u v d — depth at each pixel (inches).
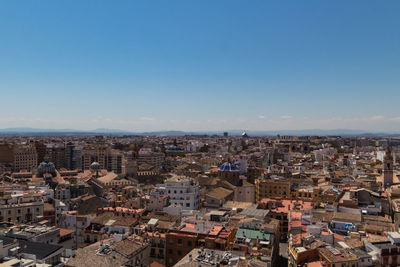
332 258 3978.8
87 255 4384.8
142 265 4719.5
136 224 5876.0
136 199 7308.1
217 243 4771.2
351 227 5300.2
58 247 4244.6
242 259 4111.7
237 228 5497.1
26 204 7017.7
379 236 4749.0
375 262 4018.2
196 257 4222.4
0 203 6939.0
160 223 5772.6
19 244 4259.4
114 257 4345.5
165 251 5118.1
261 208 7559.1
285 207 7652.6
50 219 7249.0
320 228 4972.9
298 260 4210.1
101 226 5890.8
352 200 6825.8
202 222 5285.4
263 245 4945.9
